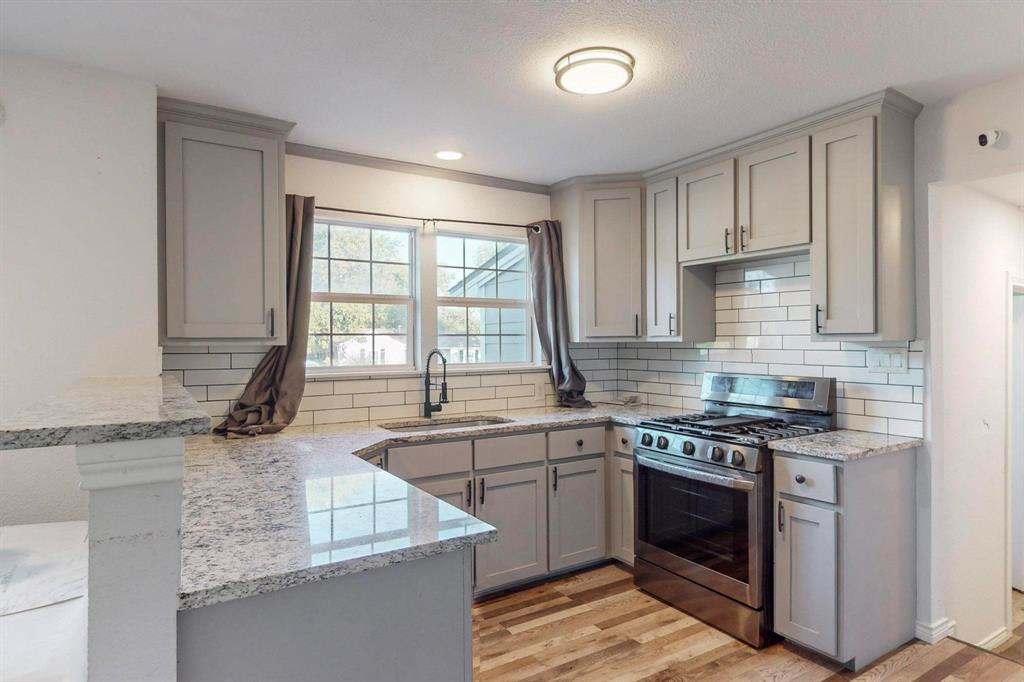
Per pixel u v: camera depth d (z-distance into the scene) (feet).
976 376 9.47
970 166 8.09
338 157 10.47
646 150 10.43
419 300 11.45
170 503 2.97
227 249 8.45
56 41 6.53
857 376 9.36
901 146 8.44
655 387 13.06
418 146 10.17
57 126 7.00
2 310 6.73
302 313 9.64
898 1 5.83
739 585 8.54
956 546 8.97
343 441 8.57
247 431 8.97
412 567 3.99
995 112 7.84
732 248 10.08
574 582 10.69
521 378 12.56
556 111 8.61
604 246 11.99
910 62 7.18
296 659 3.57
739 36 6.50
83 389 4.57
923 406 8.58
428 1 5.79
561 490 10.75
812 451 7.82
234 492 5.46
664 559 9.81
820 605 7.76
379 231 11.32
